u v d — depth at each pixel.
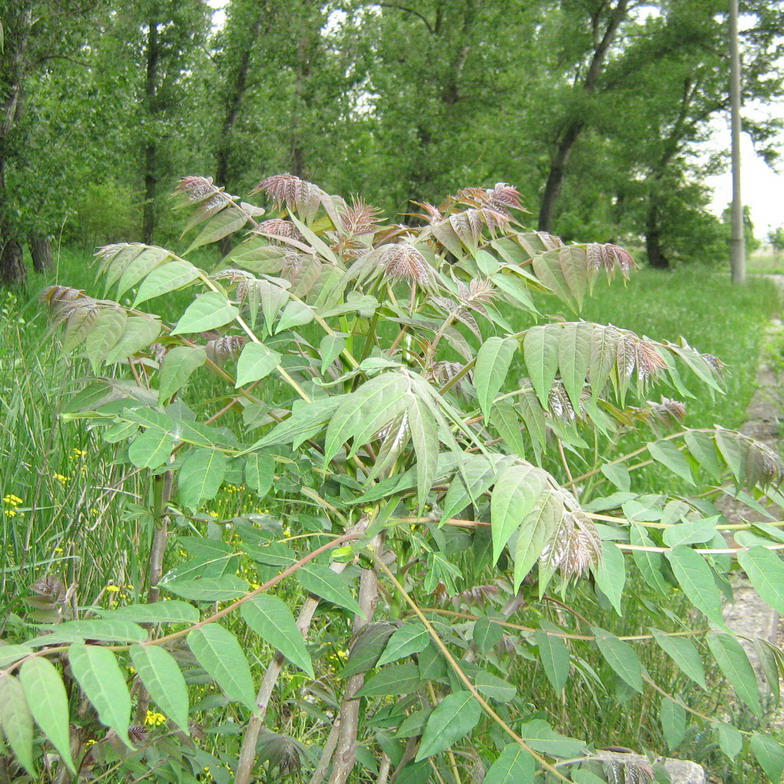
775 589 1.44
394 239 2.03
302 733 2.49
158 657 1.05
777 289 20.80
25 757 0.91
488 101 22.53
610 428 2.20
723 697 3.02
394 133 21.73
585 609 3.17
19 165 9.98
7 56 10.13
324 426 1.46
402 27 22.39
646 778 1.68
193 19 24.12
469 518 1.92
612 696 2.78
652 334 10.21
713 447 2.09
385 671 1.68
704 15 26.19
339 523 1.86
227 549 1.53
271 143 24.31
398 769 1.92
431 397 1.32
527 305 1.62
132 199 23.25
